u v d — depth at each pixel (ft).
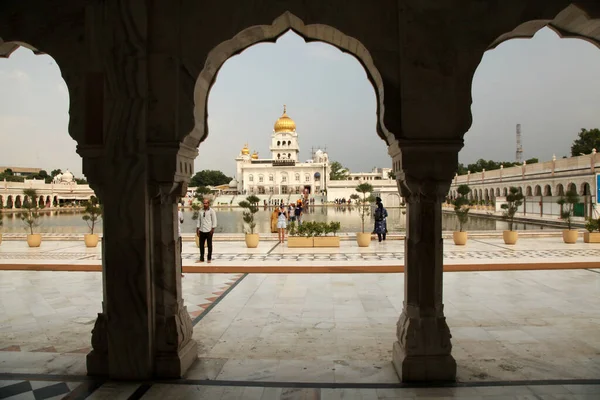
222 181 305.53
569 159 92.43
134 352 11.75
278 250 37.78
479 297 20.74
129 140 11.55
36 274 27.68
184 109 11.63
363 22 11.35
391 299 20.65
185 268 28.07
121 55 11.53
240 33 11.59
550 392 10.84
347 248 38.99
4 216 112.88
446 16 11.26
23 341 15.03
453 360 11.53
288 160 228.22
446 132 11.30
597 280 24.71
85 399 10.63
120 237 11.66
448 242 43.09
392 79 11.38
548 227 68.44
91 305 19.81
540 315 17.70
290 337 15.20
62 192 178.09
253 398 10.62
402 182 11.88
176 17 11.55
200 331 15.90
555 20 11.84
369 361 12.98
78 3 11.69
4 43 12.09
